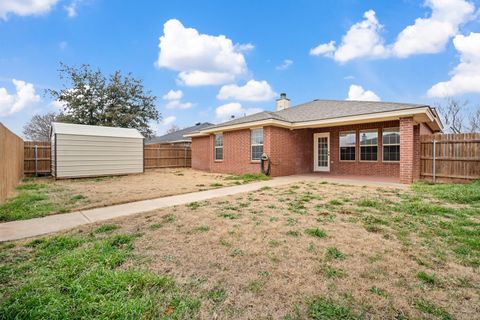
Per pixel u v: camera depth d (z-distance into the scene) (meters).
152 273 2.51
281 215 4.65
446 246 3.16
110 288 2.19
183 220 4.42
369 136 11.68
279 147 11.75
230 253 3.00
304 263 2.73
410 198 5.99
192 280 2.40
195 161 17.33
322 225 4.04
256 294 2.16
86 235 3.76
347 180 9.84
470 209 4.87
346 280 2.37
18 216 4.78
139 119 23.88
